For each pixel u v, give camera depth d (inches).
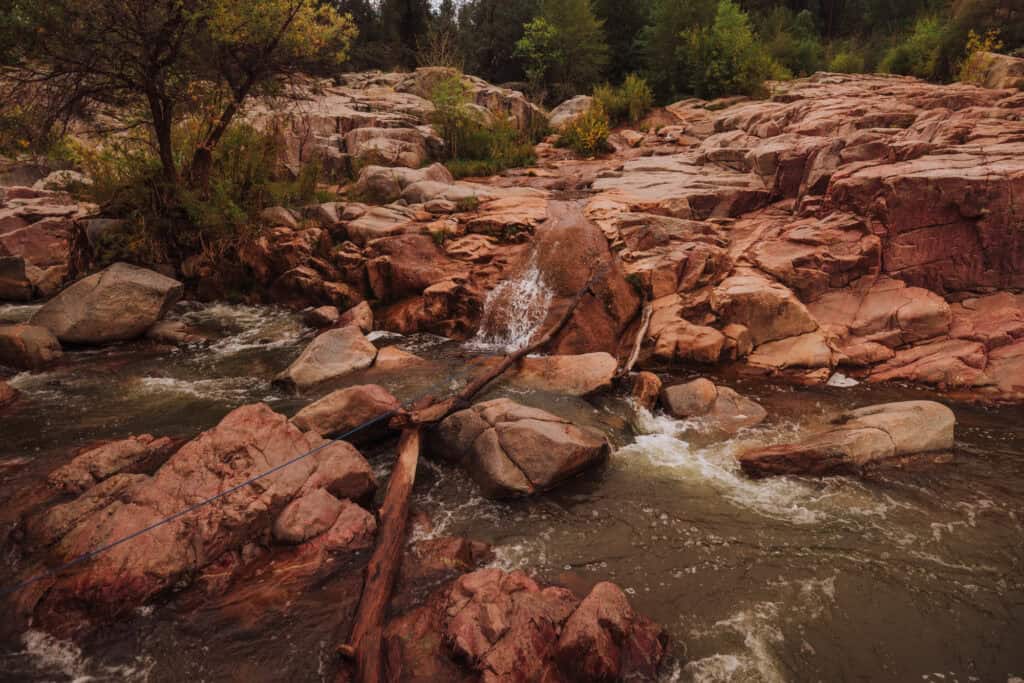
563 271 379.6
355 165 642.2
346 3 1435.8
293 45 442.9
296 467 188.9
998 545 178.5
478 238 428.1
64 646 139.3
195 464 181.3
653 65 976.3
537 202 472.1
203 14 381.4
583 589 161.2
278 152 554.6
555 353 344.8
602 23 1100.5
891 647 143.6
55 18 354.3
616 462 230.2
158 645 140.2
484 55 1374.3
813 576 167.5
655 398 284.0
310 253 442.0
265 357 342.6
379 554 163.8
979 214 309.9
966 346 300.8
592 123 757.3
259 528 172.2
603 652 129.3
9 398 273.1
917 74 834.8
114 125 545.3
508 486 203.0
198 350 354.3
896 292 329.4
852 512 196.1
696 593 161.5
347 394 235.6
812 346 319.0
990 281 315.6
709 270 368.2
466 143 735.7
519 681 123.1
